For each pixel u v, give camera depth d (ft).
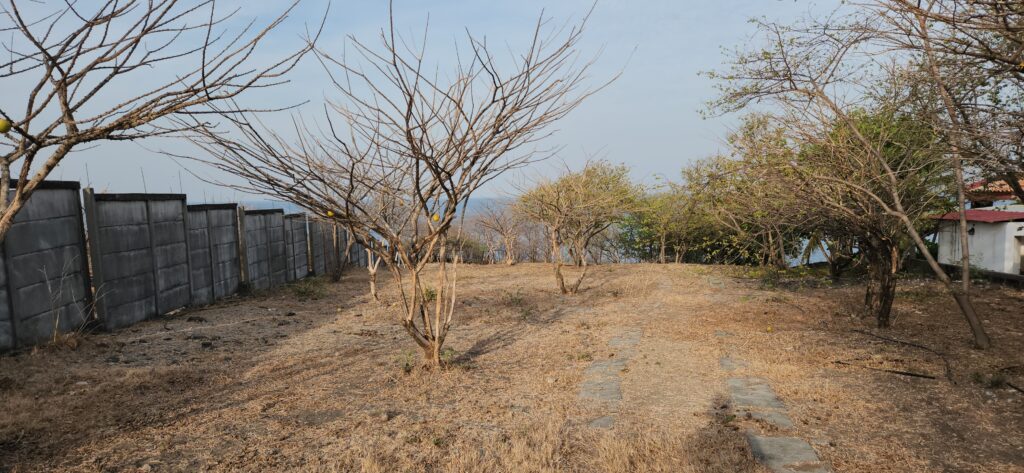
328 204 17.02
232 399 16.62
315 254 54.95
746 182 30.55
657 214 65.46
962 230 21.90
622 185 61.36
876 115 24.13
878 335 24.29
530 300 37.32
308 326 28.43
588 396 17.15
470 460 12.49
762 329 26.68
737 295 38.37
